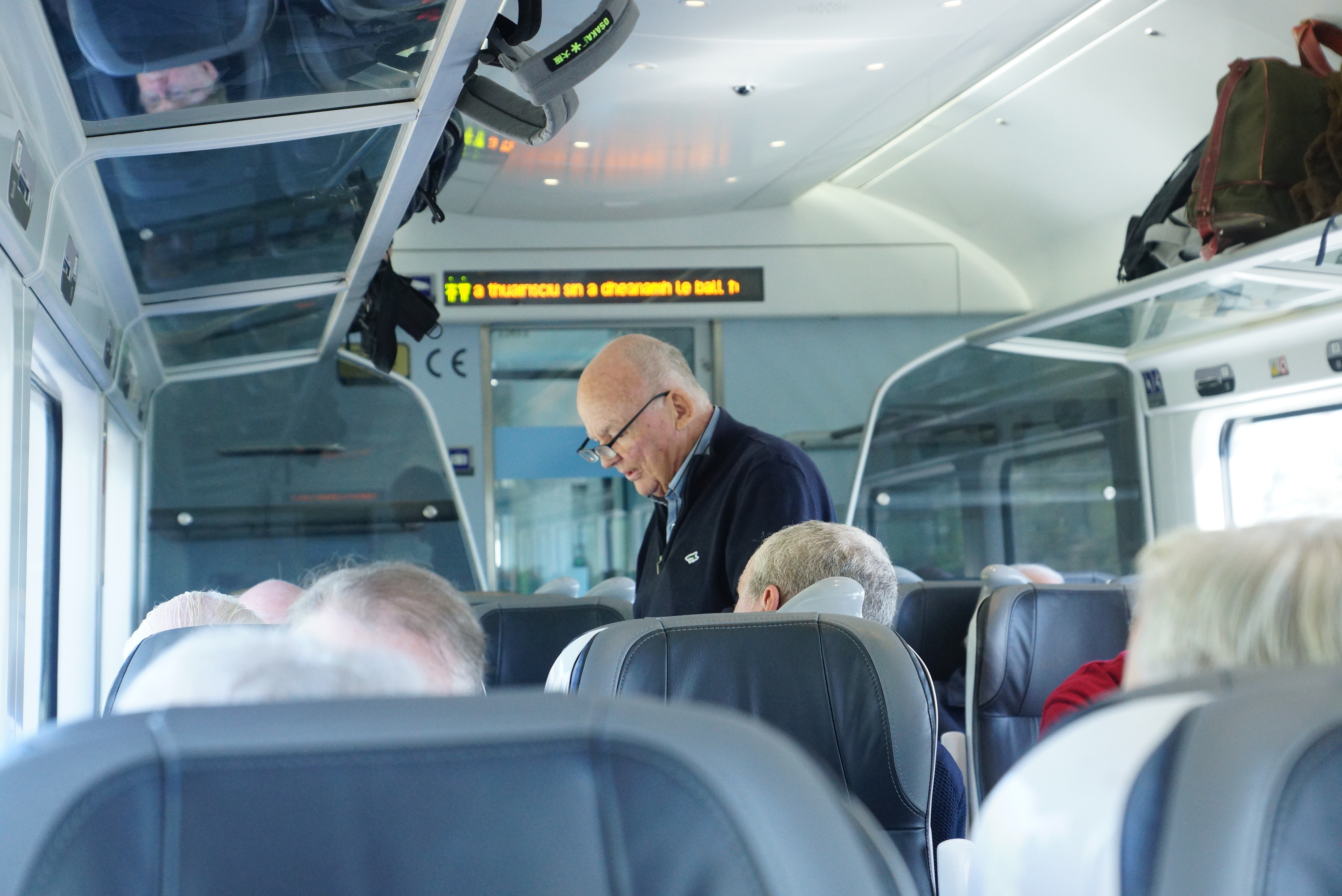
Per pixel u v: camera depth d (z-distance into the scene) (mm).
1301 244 4516
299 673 875
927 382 7508
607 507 7586
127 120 2625
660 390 3156
